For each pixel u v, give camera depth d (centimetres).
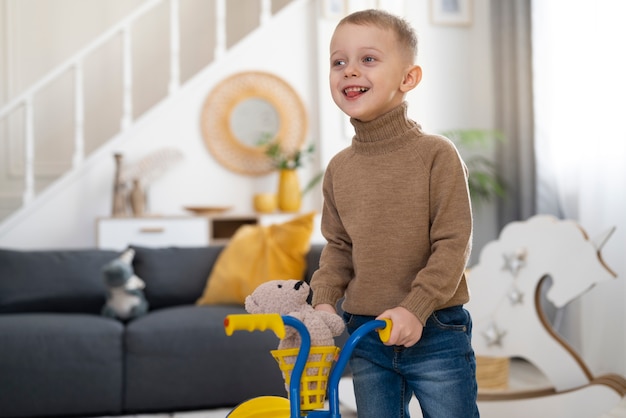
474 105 501
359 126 158
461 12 500
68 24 574
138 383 319
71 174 477
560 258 278
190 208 470
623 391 258
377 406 156
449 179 151
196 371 321
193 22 603
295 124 504
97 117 579
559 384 277
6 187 557
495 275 289
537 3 437
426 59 495
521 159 458
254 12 605
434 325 153
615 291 358
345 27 154
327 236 169
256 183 503
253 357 324
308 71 506
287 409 159
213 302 363
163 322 325
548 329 280
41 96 566
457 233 148
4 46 562
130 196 471
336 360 141
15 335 314
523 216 457
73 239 476
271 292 144
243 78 498
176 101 493
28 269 362
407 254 153
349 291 161
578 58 401
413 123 159
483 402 271
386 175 155
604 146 372
